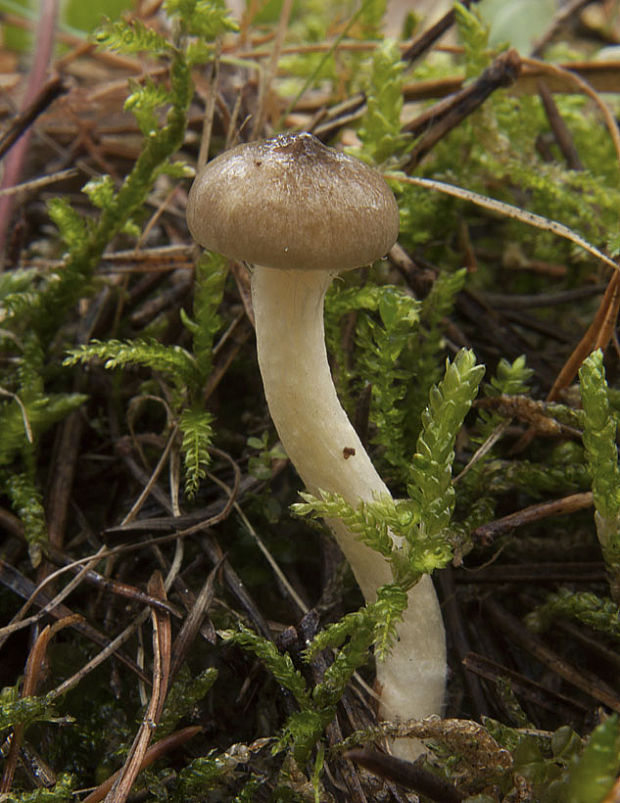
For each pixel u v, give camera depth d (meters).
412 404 0.36
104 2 0.52
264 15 0.57
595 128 0.44
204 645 0.34
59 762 0.33
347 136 0.42
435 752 0.32
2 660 0.34
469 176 0.40
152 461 0.37
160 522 0.34
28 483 0.35
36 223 0.42
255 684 0.33
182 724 0.33
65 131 0.43
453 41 0.58
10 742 0.32
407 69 0.39
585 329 0.40
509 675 0.33
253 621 0.33
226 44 0.47
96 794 0.31
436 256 0.40
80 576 0.34
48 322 0.37
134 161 0.42
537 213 0.40
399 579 0.32
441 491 0.31
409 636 0.33
